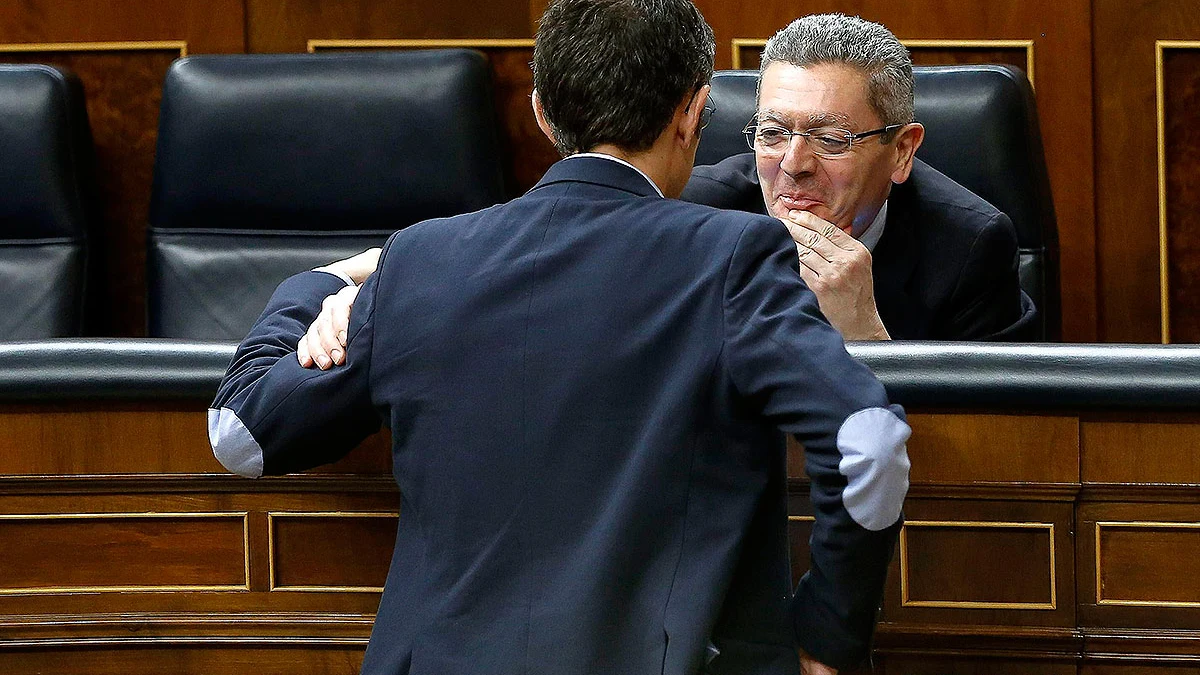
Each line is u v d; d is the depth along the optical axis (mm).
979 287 8070
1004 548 5711
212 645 6039
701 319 4203
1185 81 11148
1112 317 11344
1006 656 5715
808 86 7246
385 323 4535
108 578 6098
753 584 4344
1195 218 11250
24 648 6062
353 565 6008
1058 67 11102
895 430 3947
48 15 11203
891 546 4203
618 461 4199
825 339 4066
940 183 8281
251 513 6023
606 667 4039
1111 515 5660
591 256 4367
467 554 4266
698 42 4707
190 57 10406
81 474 6043
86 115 10867
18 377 5883
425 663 4188
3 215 10289
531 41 11141
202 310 10102
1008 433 5660
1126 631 5672
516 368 4285
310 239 10312
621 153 4676
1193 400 5465
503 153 11289
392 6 11234
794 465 5750
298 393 4625
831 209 7355
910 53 11148
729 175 8219
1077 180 11234
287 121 10227
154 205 10336
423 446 4371
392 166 10188
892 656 5777
